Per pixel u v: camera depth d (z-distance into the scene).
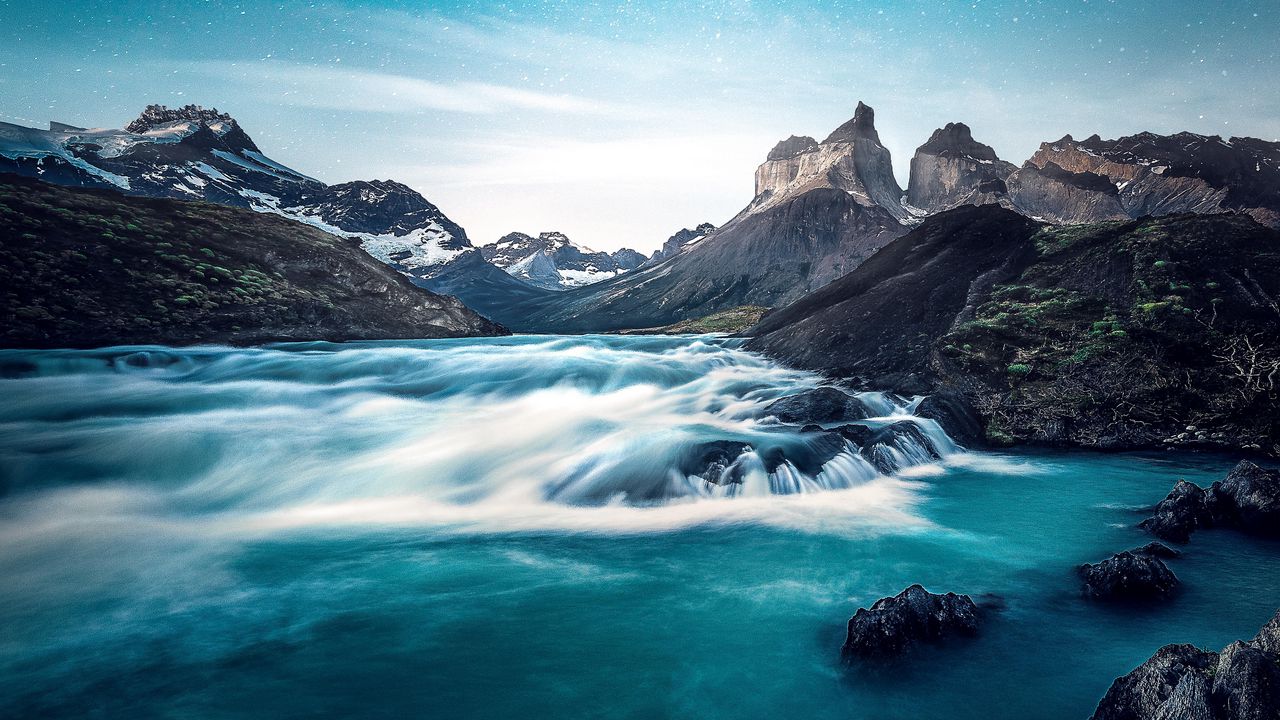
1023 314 29.25
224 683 8.86
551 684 8.83
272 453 19.73
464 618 10.71
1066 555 12.85
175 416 25.23
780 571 12.38
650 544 13.86
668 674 9.04
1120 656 8.98
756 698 8.43
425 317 66.12
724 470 16.84
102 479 17.38
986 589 11.28
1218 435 20.56
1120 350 24.70
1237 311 25.33
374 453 20.08
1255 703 5.82
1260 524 13.05
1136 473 18.61
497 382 33.72
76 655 9.54
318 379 35.50
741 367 35.81
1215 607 10.24
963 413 23.09
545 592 11.67
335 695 8.59
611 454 18.50
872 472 18.16
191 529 14.91
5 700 8.42
